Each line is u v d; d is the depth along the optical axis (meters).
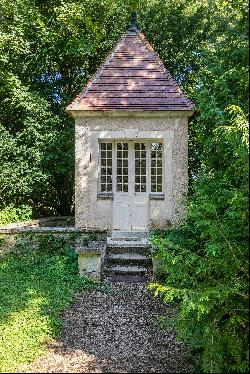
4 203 14.22
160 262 9.60
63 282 9.01
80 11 15.80
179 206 12.13
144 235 11.97
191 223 8.81
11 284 8.69
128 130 12.21
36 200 15.52
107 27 17.03
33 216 15.23
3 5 15.54
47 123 14.88
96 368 5.58
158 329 6.96
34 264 10.32
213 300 5.14
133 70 12.78
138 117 12.22
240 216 5.13
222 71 9.35
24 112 14.98
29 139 14.66
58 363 5.73
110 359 5.88
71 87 17.45
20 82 14.98
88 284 9.14
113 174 12.42
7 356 5.77
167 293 5.11
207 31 17.22
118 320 7.35
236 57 8.78
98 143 12.30
